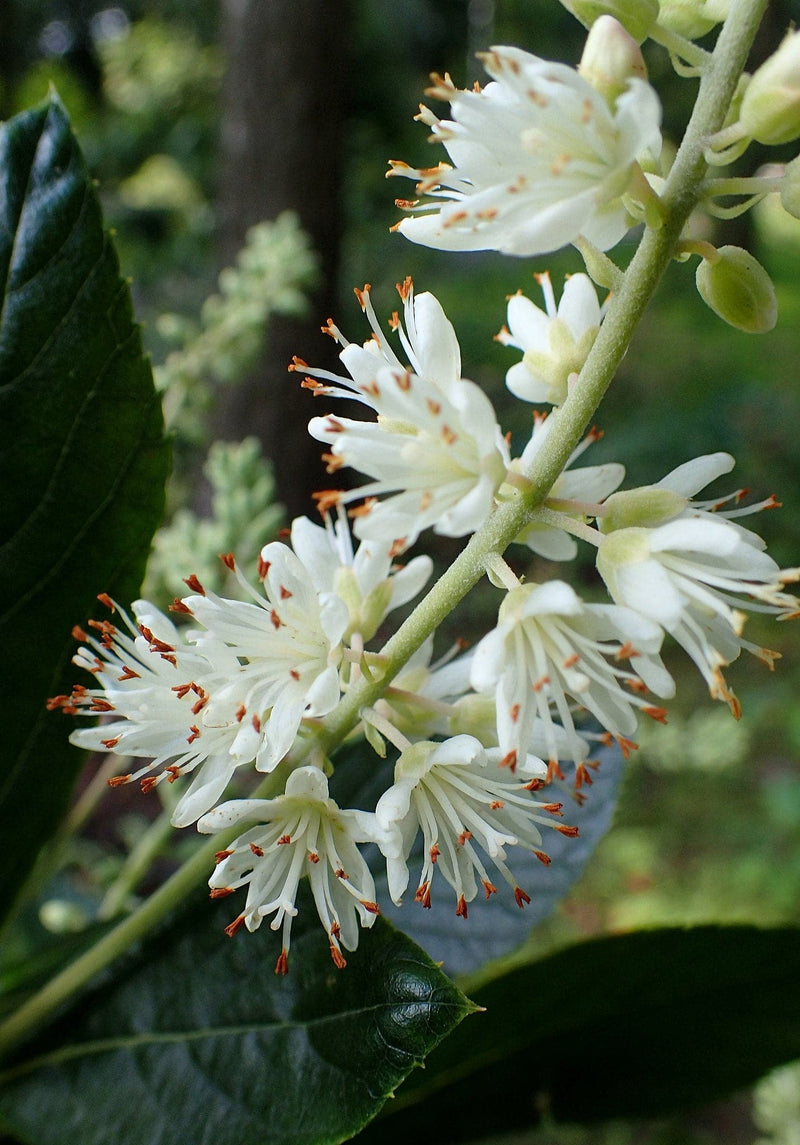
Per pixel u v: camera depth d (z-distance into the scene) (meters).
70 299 0.10
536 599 0.09
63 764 0.11
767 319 0.10
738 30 0.09
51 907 0.15
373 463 0.09
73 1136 0.10
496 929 0.12
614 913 0.35
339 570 0.10
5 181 0.10
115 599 0.11
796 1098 0.19
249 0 0.48
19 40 0.82
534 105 0.09
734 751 0.27
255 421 0.46
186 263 0.57
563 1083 0.12
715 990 0.12
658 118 0.09
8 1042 0.11
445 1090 0.12
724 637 0.10
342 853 0.10
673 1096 0.13
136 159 0.66
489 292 0.75
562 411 0.09
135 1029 0.10
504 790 0.10
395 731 0.10
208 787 0.09
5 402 0.10
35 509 0.11
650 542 0.09
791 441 0.64
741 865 0.37
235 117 0.49
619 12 0.09
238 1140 0.10
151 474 0.11
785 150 0.38
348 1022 0.09
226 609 0.10
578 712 0.12
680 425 0.62
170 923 0.11
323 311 0.48
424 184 0.10
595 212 0.09
